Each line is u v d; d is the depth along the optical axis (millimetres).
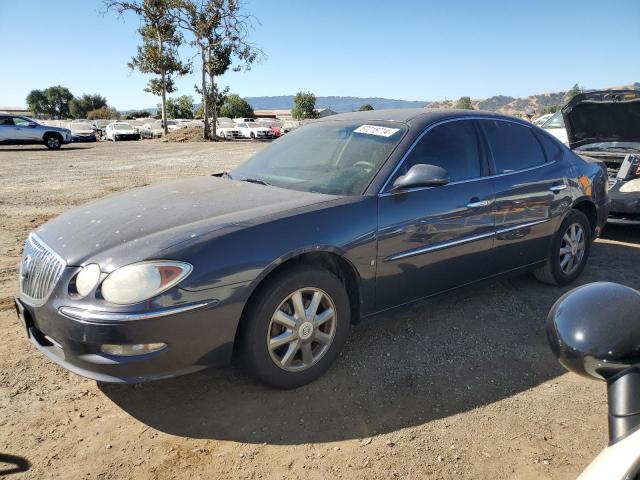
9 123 24141
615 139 6832
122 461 2436
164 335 2480
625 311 1277
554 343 1309
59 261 2670
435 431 2646
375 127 3758
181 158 19406
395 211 3252
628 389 1188
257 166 4035
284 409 2838
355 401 2910
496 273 4027
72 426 2688
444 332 3766
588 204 4805
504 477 2320
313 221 2939
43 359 3355
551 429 2662
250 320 2748
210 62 34844
